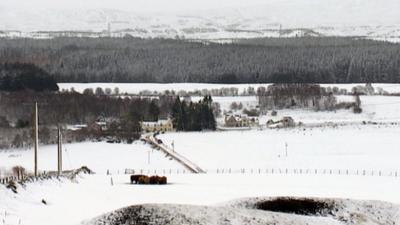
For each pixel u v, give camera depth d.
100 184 80.88
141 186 82.50
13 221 41.53
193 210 36.97
